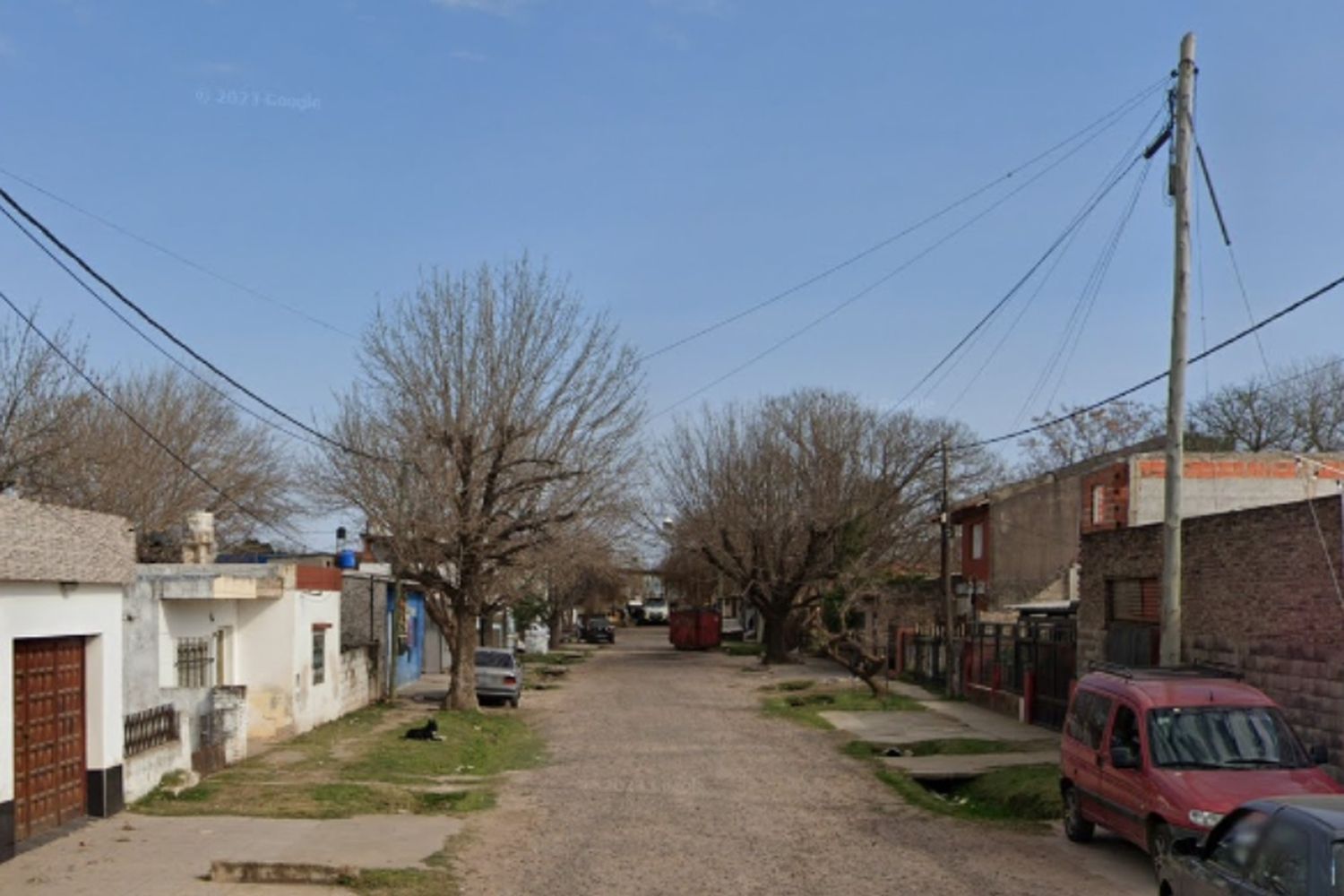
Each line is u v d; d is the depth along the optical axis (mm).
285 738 24578
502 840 14797
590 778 20891
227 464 45406
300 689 25797
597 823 16172
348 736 25516
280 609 25172
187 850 13039
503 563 31547
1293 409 51125
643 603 124375
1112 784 13523
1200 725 13180
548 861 13453
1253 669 17641
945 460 37875
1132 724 13523
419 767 21438
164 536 32750
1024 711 29500
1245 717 13328
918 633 44531
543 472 31094
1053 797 17203
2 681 12250
